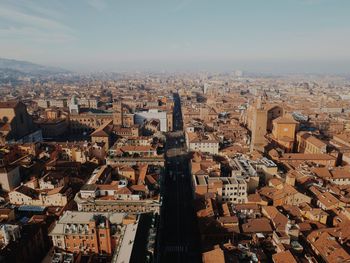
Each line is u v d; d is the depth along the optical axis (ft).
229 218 435.53
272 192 537.24
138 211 436.35
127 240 335.88
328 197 493.77
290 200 501.56
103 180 495.82
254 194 524.52
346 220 431.84
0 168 562.25
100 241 368.89
